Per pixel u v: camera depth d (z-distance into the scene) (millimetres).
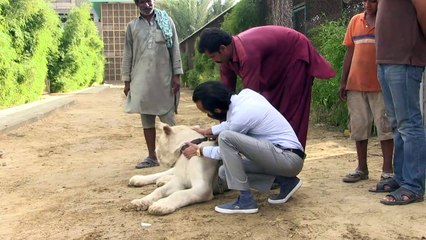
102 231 3564
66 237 3508
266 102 3869
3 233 3686
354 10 9086
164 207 3830
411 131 3873
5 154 7246
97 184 5094
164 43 5750
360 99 4590
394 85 3834
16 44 15891
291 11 10992
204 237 3344
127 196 4516
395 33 3777
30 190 4973
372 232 3350
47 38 17547
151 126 5867
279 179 4051
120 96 21047
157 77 5742
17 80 15391
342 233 3348
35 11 16312
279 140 3791
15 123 10102
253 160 3715
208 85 3750
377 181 4688
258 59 3984
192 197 4023
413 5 3686
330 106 8648
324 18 10195
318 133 8266
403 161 4051
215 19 19641
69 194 4723
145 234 3453
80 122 11305
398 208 3795
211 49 3877
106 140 8461
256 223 3584
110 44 37875
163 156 4465
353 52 4645
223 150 3719
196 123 10734
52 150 7555
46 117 12234
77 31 24547
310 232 3383
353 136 4660
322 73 4301
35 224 3854
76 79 24812
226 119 3881
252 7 14266
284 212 3814
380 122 4484
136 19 5832
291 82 4238
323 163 5715
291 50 4219
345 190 4395
